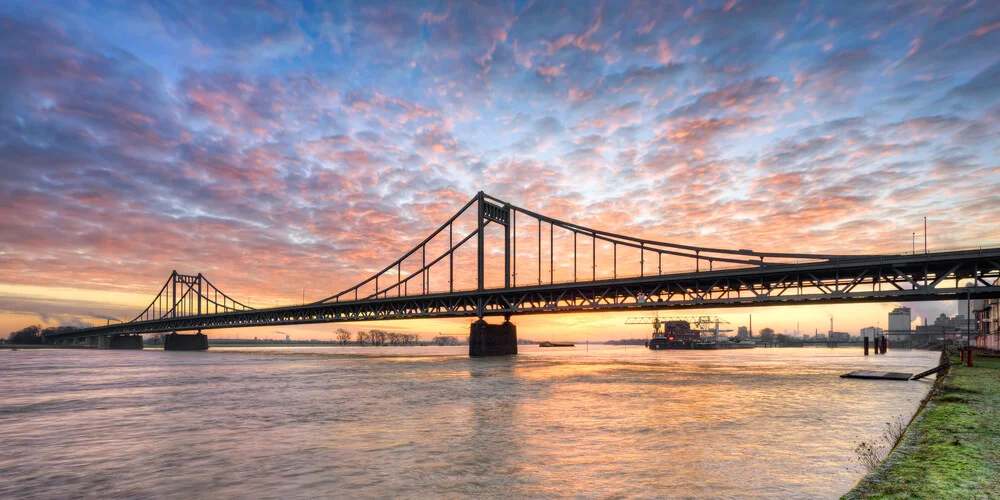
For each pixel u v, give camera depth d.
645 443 23.55
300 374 72.75
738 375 64.94
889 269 76.56
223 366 97.38
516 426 28.31
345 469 19.95
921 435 15.59
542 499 16.03
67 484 19.06
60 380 67.00
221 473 19.84
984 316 136.62
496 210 130.88
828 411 32.72
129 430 29.69
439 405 37.34
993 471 11.48
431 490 17.20
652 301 97.06
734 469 18.88
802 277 85.00
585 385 51.94
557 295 112.81
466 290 126.75
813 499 15.51
